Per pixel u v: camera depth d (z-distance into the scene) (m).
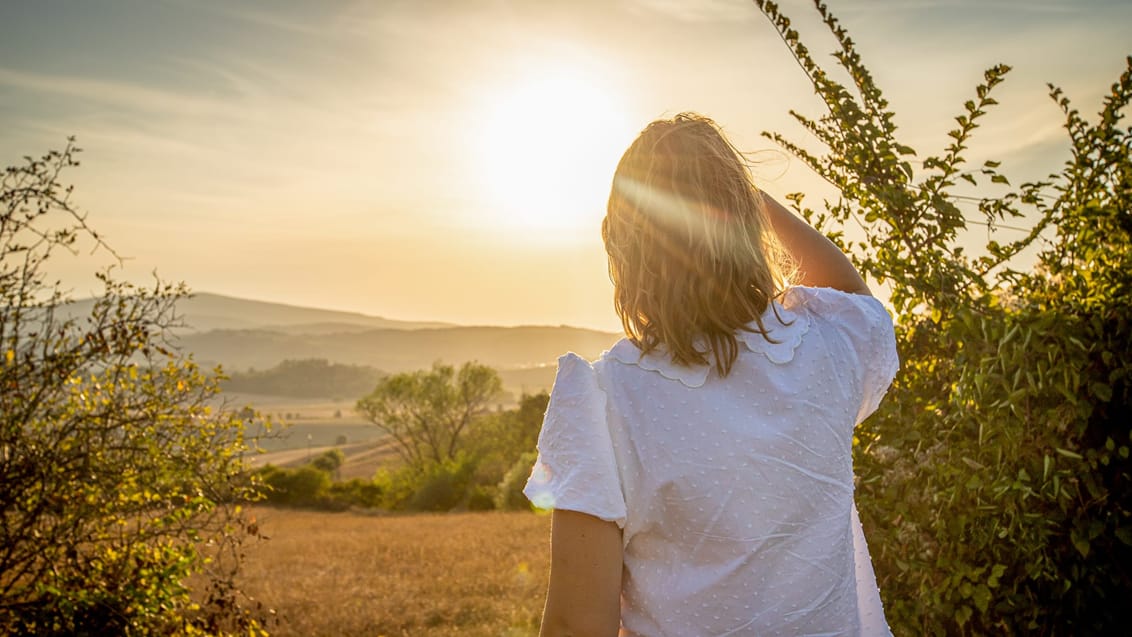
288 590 13.77
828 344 1.03
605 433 0.93
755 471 0.92
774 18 2.24
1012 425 2.12
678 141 1.00
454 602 12.49
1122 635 2.09
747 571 0.91
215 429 5.64
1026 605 2.12
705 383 0.95
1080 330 2.14
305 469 41.94
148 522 5.65
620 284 1.01
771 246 1.11
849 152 2.25
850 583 1.01
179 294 5.33
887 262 2.28
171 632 5.76
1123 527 2.07
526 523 27.55
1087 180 2.30
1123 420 2.15
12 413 4.95
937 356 2.41
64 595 5.08
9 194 4.69
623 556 0.94
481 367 55.16
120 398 5.27
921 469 2.26
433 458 54.03
